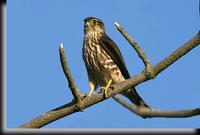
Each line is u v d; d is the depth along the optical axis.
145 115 5.82
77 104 10.05
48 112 10.21
